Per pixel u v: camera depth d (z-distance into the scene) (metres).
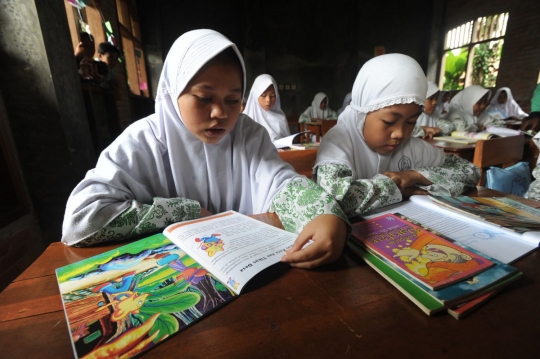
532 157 2.01
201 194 0.82
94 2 2.92
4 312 0.39
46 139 1.48
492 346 0.32
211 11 6.04
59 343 0.33
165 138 0.74
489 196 0.87
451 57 6.96
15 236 1.36
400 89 0.78
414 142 1.07
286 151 1.73
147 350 0.32
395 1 6.79
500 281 0.41
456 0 6.63
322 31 6.77
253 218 0.69
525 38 5.51
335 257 0.49
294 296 0.41
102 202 0.60
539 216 0.66
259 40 6.40
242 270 0.45
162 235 0.61
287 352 0.32
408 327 0.35
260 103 2.93
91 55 2.38
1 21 1.31
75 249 0.58
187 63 0.59
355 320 0.36
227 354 0.31
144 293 0.41
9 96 1.39
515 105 4.69
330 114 5.73
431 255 0.48
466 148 1.86
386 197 0.75
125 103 3.70
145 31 5.42
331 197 0.62
